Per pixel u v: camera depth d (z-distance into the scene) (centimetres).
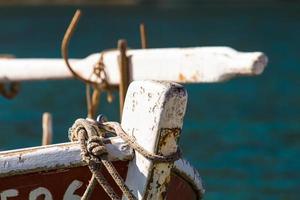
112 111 2833
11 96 1259
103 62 1053
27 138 2459
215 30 7244
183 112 596
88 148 598
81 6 13075
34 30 7656
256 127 2619
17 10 11775
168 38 6344
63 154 595
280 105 3070
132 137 611
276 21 8519
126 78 993
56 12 11250
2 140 2423
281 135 2480
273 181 1894
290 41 5859
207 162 2102
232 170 2005
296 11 10738
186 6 12988
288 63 4394
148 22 8681
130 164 616
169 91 585
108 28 7731
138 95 607
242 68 857
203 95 3309
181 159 637
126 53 998
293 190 1814
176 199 653
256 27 7562
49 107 3070
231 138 2428
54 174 596
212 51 902
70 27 1021
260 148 2277
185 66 930
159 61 962
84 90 3494
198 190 668
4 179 580
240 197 1756
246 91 3397
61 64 1102
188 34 6762
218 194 1778
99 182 600
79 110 3006
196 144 2336
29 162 583
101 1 14012
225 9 11656
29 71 1133
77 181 607
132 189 612
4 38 6619
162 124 591
